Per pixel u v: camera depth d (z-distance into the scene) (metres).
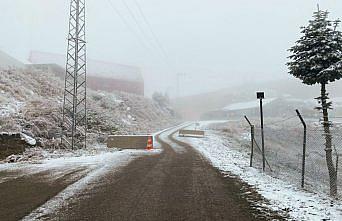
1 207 8.16
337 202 8.61
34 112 23.66
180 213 7.55
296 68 11.60
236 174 12.83
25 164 15.91
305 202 8.49
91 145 24.41
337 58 11.03
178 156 18.89
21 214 7.56
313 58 11.07
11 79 30.14
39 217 7.33
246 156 19.34
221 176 12.38
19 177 12.34
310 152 19.25
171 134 36.81
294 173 14.63
